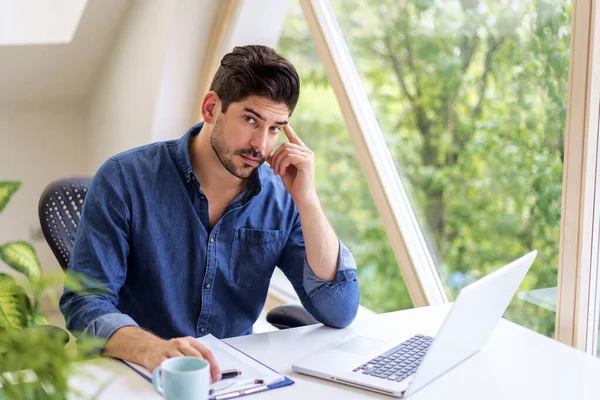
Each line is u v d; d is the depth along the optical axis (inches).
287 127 71.5
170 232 68.6
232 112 64.5
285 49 119.3
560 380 55.2
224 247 70.4
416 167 91.3
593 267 68.1
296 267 72.8
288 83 64.1
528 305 79.2
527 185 75.6
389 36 90.6
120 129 136.0
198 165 69.6
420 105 88.2
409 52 88.1
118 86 134.7
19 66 132.7
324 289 67.2
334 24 98.3
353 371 54.1
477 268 85.4
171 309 69.1
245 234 71.1
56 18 128.5
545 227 74.4
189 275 69.6
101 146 146.9
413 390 51.2
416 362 56.6
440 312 72.9
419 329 66.8
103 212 65.9
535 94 72.7
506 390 52.9
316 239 68.3
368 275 111.1
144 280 68.9
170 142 71.4
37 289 31.2
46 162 150.5
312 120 116.5
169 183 68.7
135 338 55.0
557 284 71.2
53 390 29.8
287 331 66.4
